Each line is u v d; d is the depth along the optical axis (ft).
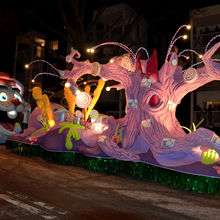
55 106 26.86
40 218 9.82
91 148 18.84
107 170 17.71
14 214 10.14
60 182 15.28
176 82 17.03
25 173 17.42
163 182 15.23
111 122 19.31
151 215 10.50
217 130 49.73
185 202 12.30
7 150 27.40
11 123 35.04
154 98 16.94
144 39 62.44
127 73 18.33
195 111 52.29
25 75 81.35
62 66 72.64
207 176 13.28
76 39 44.52
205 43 53.78
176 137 15.83
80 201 11.95
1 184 14.49
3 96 32.78
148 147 16.63
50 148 21.02
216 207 11.75
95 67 18.88
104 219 9.98
